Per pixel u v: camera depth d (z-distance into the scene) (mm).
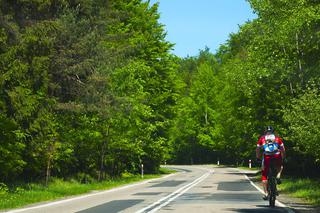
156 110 48000
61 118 26297
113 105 27109
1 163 21516
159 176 42250
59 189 21656
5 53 18328
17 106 18766
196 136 86250
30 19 21750
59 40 23625
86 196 19406
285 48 22469
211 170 55875
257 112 30750
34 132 23297
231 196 18484
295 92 25797
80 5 26859
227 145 62188
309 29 16062
